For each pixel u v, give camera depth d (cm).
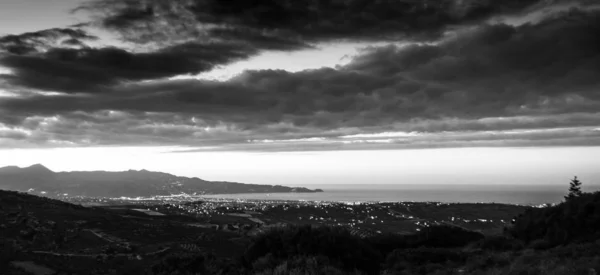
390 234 3027
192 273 1834
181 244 7550
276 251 1891
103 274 4925
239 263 1928
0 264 4294
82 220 10075
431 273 1858
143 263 5869
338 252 1914
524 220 2992
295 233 1959
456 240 2991
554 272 1405
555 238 2497
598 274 1319
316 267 1556
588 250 1808
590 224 2431
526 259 1864
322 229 2033
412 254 2203
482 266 1898
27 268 4391
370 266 1945
